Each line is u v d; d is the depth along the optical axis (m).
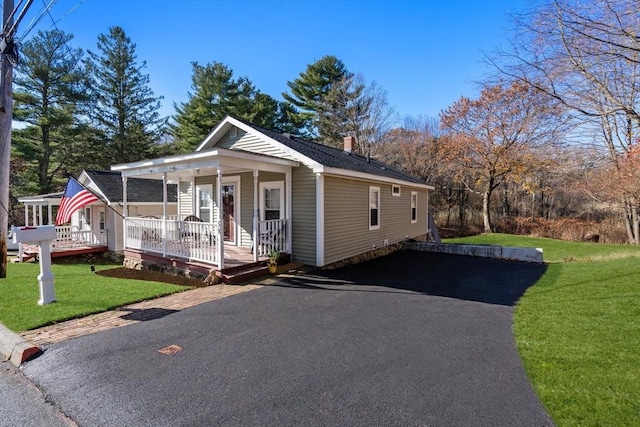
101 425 2.62
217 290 6.86
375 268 9.68
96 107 24.80
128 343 4.14
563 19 5.53
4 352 3.92
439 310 5.60
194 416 2.70
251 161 8.16
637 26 5.08
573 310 5.37
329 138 28.95
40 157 21.39
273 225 9.02
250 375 3.36
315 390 3.08
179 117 27.19
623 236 17.34
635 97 6.04
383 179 11.89
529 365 3.52
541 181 21.61
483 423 2.58
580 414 2.65
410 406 2.82
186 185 12.95
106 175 16.19
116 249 14.34
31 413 2.79
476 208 28.62
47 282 5.64
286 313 5.38
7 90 6.10
